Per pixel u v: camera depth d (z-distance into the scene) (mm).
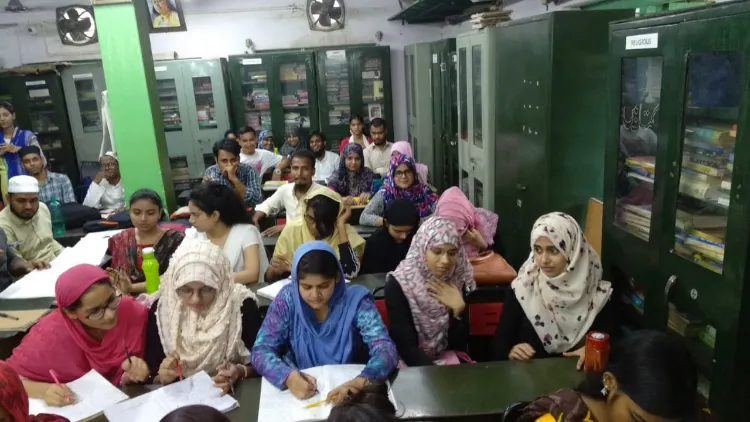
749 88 1271
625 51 1794
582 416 1017
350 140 6500
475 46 3938
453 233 1938
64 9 6586
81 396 1573
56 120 6570
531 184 3080
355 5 7238
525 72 3049
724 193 1425
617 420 971
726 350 1406
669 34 1553
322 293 1648
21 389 1300
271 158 5867
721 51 1353
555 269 1848
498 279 2318
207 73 6809
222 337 1769
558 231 1819
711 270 1443
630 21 1764
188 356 1748
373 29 7344
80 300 1637
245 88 7176
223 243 2512
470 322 2297
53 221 3689
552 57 2686
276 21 7207
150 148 3484
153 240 2594
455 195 2918
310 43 7309
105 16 3238
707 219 1506
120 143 3461
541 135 2877
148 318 1848
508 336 1963
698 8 1430
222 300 1800
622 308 1999
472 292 2195
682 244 1581
